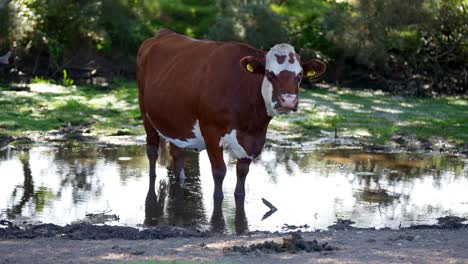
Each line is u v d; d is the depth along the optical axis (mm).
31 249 12227
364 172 20078
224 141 16625
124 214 15625
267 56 15797
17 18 34969
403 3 36656
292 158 21875
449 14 37688
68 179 18625
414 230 14164
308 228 14656
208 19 39875
